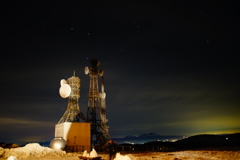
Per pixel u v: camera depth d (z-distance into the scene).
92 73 48.44
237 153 24.61
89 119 46.34
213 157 21.00
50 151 27.03
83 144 35.59
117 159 14.31
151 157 22.66
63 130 35.59
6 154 24.44
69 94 38.03
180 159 20.05
